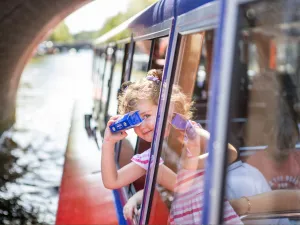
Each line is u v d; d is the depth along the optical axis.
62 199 5.07
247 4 1.33
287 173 2.10
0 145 12.87
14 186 9.45
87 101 12.13
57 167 10.91
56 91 26.03
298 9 1.30
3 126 13.84
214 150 1.40
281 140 2.07
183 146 1.97
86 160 6.24
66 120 17.09
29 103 21.36
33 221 7.85
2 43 11.91
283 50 1.40
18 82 15.90
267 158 2.06
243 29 1.36
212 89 1.44
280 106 1.96
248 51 1.43
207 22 1.72
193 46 2.40
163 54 3.42
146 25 3.73
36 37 14.32
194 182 1.75
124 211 2.93
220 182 1.40
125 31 5.53
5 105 14.26
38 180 9.88
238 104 1.42
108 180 2.36
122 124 2.20
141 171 2.48
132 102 2.30
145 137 2.39
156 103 2.34
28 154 11.98
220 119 1.38
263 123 2.02
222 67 1.38
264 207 1.95
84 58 68.31
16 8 11.16
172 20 2.45
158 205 2.24
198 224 1.67
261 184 2.00
